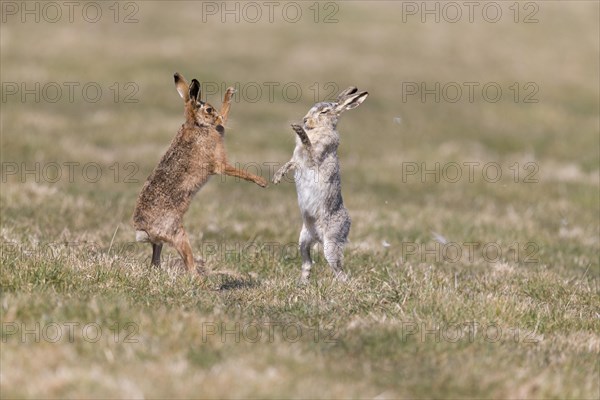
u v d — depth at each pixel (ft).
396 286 63.41
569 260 87.97
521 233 98.63
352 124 165.58
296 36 230.89
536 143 163.63
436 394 44.09
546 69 222.89
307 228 68.08
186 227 87.15
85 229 82.99
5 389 40.14
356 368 46.19
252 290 61.77
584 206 121.19
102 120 152.56
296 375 43.62
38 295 52.01
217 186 119.96
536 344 53.36
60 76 179.01
